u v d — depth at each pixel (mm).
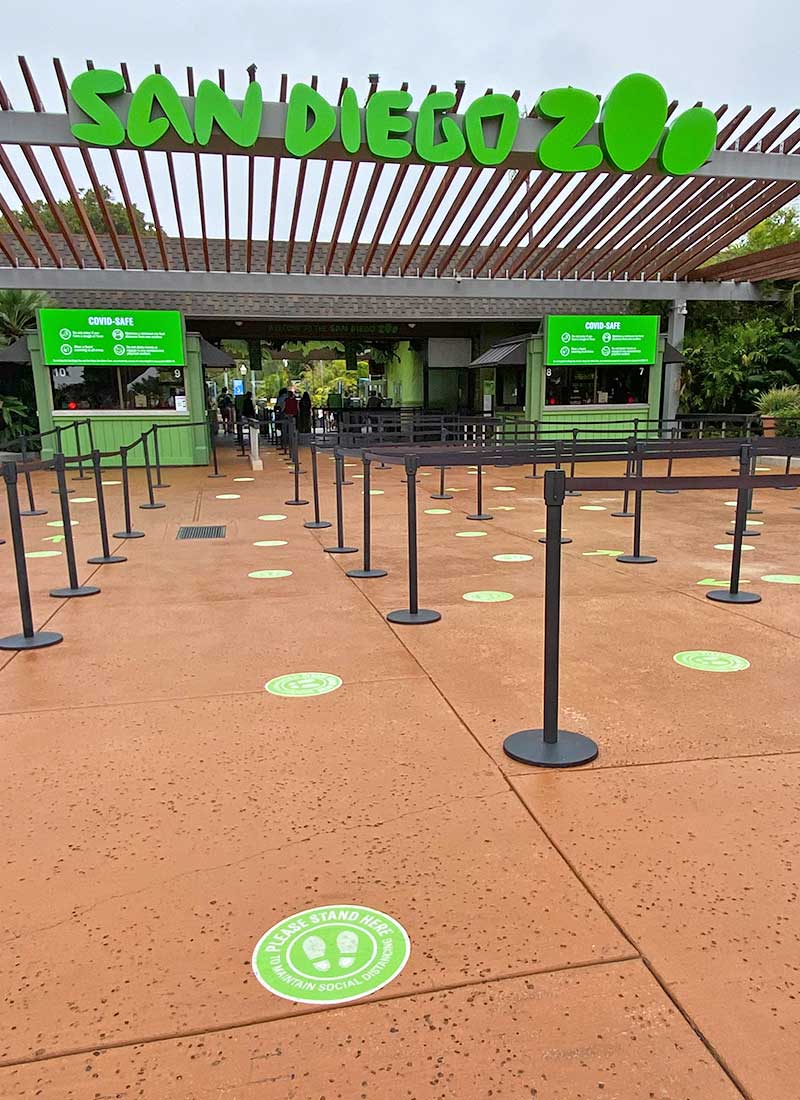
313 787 2398
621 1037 1427
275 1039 1436
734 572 4582
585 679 3309
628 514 8211
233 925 1755
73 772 2520
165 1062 1384
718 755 2586
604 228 10703
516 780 2426
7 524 7816
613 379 15391
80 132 7133
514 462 4555
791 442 5879
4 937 1725
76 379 13586
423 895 1854
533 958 1636
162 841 2105
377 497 9734
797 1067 1356
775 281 14109
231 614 4418
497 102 7781
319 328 19438
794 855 2012
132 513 8484
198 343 13773
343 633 4027
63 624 4234
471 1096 1304
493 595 4777
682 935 1701
